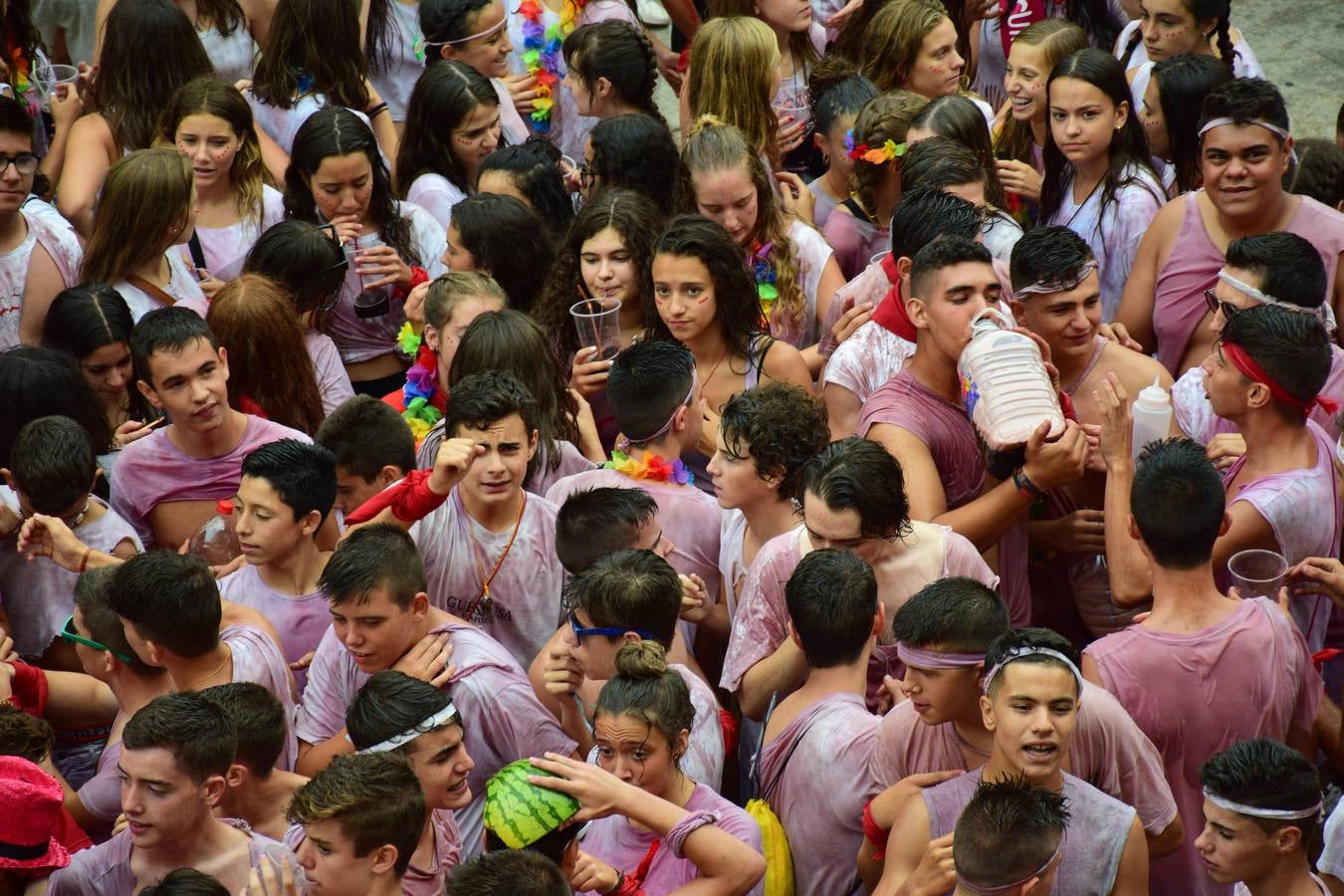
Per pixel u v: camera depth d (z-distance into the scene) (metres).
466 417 16.81
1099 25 31.81
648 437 18.39
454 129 26.41
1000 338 16.98
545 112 30.48
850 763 14.55
